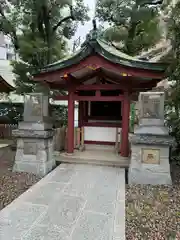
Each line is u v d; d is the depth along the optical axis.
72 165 5.23
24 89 8.43
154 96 4.43
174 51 4.83
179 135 5.29
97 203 3.29
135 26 8.79
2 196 3.52
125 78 5.30
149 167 4.34
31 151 4.81
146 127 4.39
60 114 9.87
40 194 3.57
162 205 3.37
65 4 8.65
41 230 2.54
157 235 2.56
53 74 5.15
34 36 8.58
